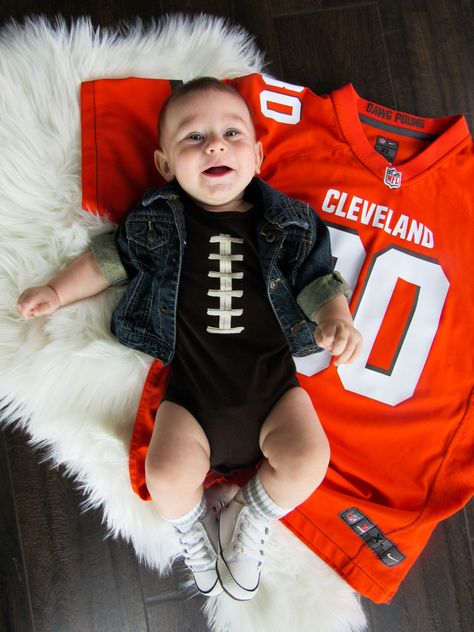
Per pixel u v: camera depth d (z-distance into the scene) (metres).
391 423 1.11
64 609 1.10
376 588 1.07
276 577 1.08
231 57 1.22
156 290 0.99
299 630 1.07
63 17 1.24
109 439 1.06
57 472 1.13
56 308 1.02
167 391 0.99
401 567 1.08
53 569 1.11
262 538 0.98
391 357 1.13
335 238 1.15
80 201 1.10
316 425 0.94
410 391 1.13
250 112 1.02
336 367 1.12
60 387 1.06
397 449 1.11
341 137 1.17
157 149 1.14
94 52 1.14
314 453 0.90
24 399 1.07
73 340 1.05
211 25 1.23
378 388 1.12
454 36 1.32
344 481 1.09
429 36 1.32
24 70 1.12
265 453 0.94
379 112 1.20
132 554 1.13
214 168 0.95
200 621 1.12
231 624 1.07
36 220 1.09
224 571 0.95
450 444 1.12
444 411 1.13
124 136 1.13
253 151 0.98
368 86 1.31
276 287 0.98
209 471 1.08
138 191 1.12
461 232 1.17
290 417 0.93
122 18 1.26
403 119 1.20
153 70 1.17
